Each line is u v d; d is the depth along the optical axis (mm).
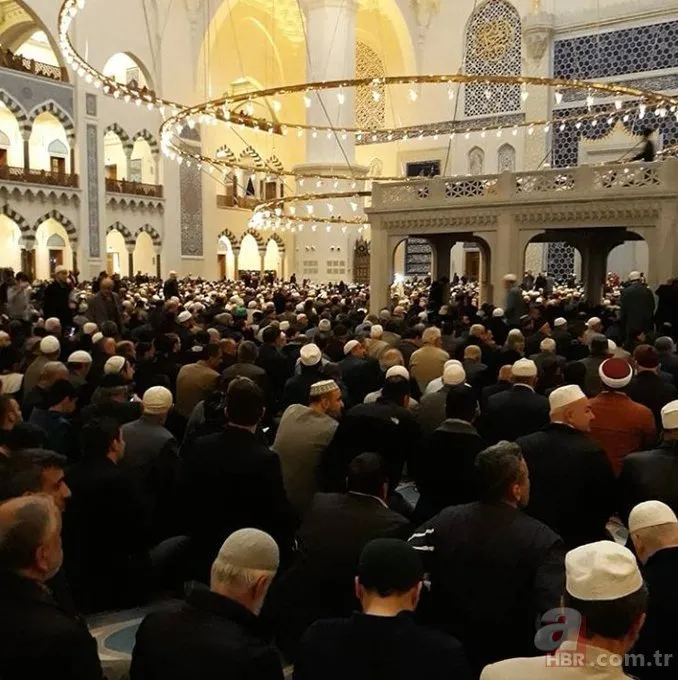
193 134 36812
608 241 20047
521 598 2967
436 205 17688
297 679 2369
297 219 29500
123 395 5984
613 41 34281
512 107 37219
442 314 13922
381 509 3574
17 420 4730
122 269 37219
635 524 2971
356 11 35812
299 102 43750
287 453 5129
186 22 35938
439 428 4797
